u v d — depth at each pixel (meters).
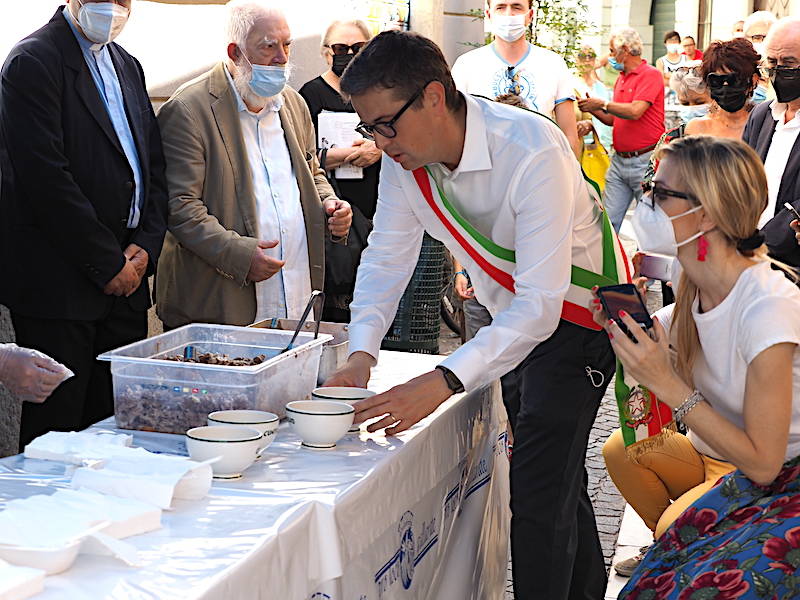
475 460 2.92
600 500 4.42
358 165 4.67
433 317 4.65
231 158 3.74
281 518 1.75
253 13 3.67
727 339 2.28
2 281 3.38
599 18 18.59
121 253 3.37
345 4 6.48
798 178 4.16
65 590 1.44
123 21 3.39
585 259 2.68
